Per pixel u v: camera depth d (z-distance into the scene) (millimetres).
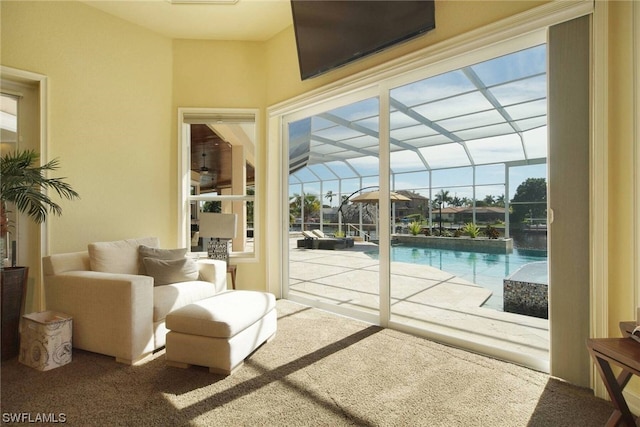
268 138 3910
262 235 3973
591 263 1799
